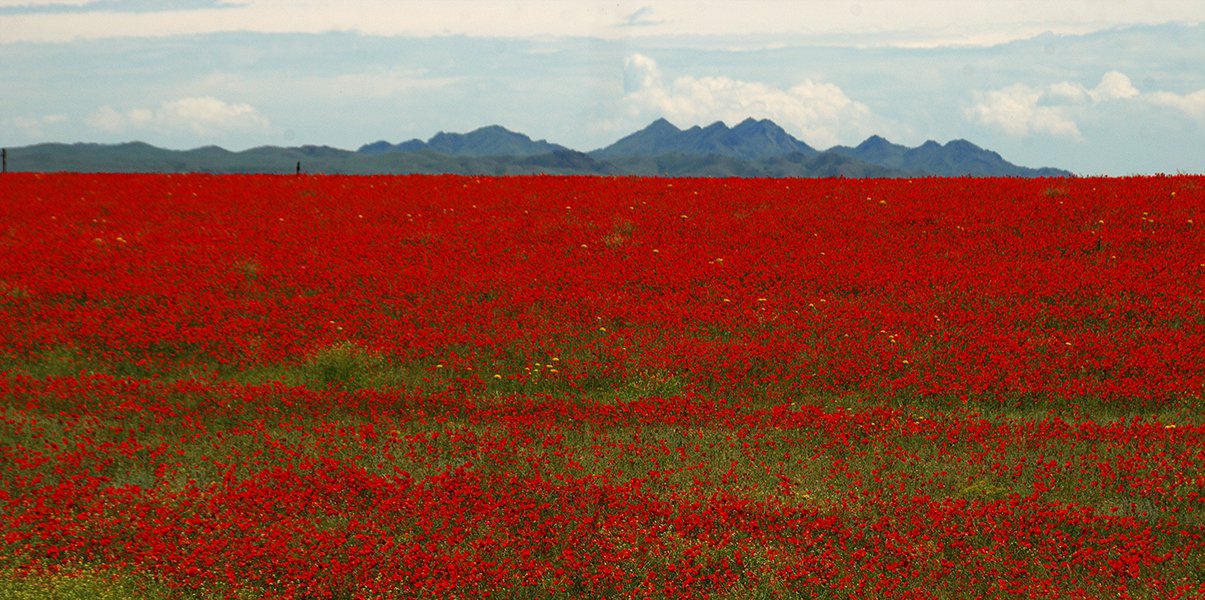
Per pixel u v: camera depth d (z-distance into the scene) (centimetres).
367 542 1266
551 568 1232
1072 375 2189
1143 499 1480
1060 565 1248
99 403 1886
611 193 4222
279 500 1401
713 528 1351
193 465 1577
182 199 4109
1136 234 3197
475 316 2584
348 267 3011
